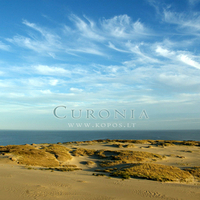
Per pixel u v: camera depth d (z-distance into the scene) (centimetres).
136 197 1527
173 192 1783
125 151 5556
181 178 2753
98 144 8388
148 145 8038
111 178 2555
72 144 8538
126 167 3403
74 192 1555
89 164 4272
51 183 1842
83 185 1873
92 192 1603
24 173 2408
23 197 1310
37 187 1619
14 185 1638
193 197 1644
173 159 4953
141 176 2691
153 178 2598
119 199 1431
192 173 3167
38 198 1309
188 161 4666
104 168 3809
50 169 3291
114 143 8744
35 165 3675
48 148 5872
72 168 3678
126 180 2417
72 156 5278
